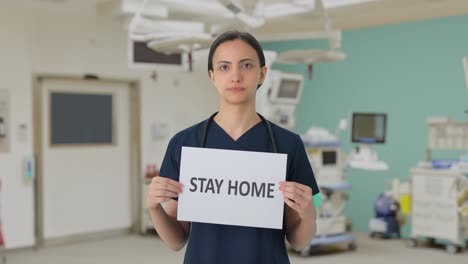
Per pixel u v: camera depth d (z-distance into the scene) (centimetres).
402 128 639
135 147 667
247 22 363
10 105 565
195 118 723
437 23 606
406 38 633
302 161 136
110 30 634
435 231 561
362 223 679
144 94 668
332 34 414
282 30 691
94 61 622
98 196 645
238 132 134
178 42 352
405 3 529
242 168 127
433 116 601
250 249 128
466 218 555
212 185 128
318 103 723
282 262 132
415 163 627
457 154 596
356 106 681
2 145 560
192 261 131
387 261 518
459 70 588
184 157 128
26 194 578
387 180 652
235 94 127
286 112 553
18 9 566
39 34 581
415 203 577
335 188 545
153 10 464
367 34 668
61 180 612
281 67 761
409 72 631
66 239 616
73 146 623
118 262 522
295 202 121
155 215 132
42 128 597
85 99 632
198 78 724
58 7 564
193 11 507
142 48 455
